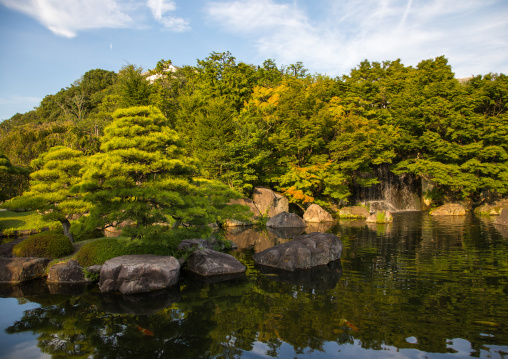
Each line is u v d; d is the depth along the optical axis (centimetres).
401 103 4347
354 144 3725
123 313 1042
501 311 971
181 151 1554
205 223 1584
